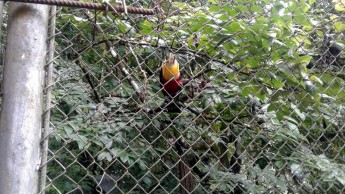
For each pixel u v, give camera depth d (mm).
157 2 1554
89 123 1882
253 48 1741
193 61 1940
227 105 2033
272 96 1806
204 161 2520
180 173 2240
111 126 1895
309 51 2000
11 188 958
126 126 1975
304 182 2066
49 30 1064
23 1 993
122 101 1986
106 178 2219
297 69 1781
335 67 2166
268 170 2088
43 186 1013
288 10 1779
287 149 2158
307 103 1857
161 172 2459
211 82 2053
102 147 1919
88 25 1711
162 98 2059
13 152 967
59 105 1892
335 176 2006
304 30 2000
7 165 962
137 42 1696
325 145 2373
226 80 1929
